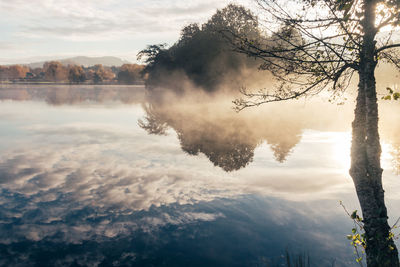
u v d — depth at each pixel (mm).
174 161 14586
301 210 8984
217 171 12953
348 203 9359
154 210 9094
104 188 10898
